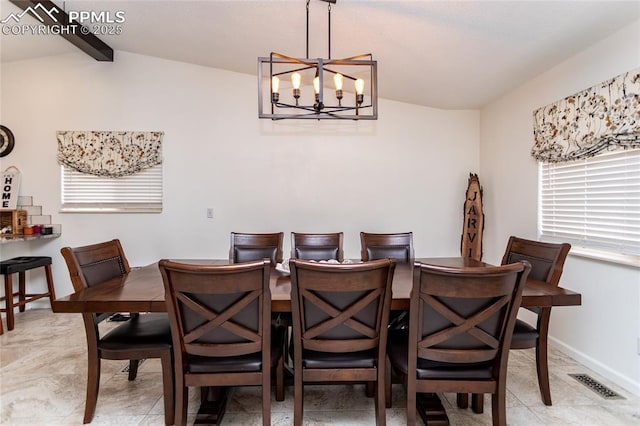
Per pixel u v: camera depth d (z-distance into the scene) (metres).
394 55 2.81
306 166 3.86
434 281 1.38
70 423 1.78
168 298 1.43
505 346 1.46
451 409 1.92
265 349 1.50
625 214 2.13
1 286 3.62
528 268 1.35
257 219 3.85
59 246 3.76
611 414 1.83
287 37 2.79
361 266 1.38
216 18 2.70
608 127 2.16
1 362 2.48
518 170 3.19
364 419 1.81
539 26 2.15
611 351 2.19
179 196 3.80
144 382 2.21
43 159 3.75
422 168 3.90
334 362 1.54
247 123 3.82
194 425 1.71
